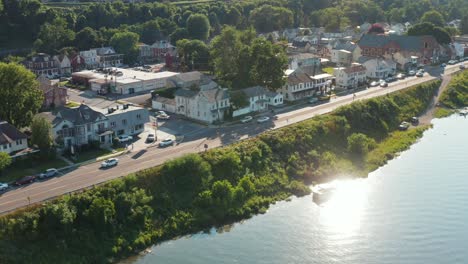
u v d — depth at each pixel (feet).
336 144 415.44
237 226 300.61
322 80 546.67
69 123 366.84
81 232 266.98
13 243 250.16
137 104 509.35
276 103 496.23
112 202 283.38
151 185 307.58
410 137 453.58
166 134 407.03
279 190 344.69
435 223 299.38
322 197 332.80
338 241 282.36
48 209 263.29
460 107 552.00
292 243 281.13
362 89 562.66
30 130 388.98
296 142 392.88
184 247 276.82
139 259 264.72
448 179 360.69
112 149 370.53
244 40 599.98
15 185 301.63
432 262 262.67
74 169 328.70
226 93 453.17
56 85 509.76
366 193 342.03
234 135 397.80
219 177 334.85
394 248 275.18
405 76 632.38
